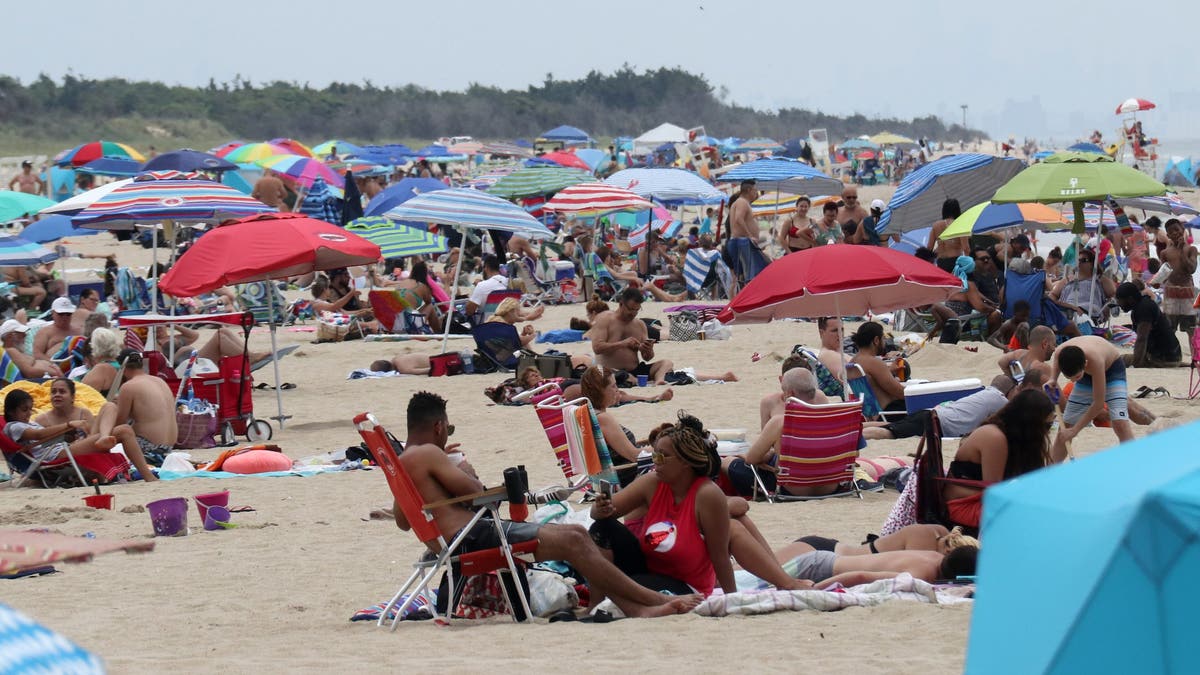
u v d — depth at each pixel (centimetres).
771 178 9731
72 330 5462
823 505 3086
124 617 2223
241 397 4431
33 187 13300
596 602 2145
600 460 2634
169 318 4434
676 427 2206
